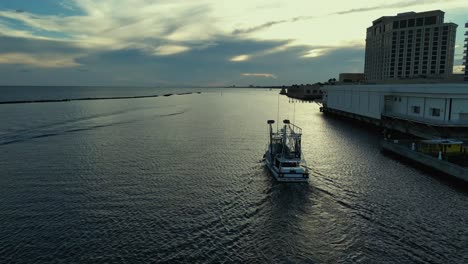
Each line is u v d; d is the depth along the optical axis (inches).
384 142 1914.4
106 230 914.7
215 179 1375.5
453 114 1982.0
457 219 986.1
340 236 891.4
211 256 792.3
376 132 2721.5
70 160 1681.8
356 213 1032.8
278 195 1184.8
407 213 1029.8
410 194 1190.3
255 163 1653.5
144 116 4015.8
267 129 2945.4
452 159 1439.5
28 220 971.9
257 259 782.5
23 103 5565.9
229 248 828.0
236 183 1322.6
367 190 1236.5
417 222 969.5
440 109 2055.9
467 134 1937.7
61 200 1127.0
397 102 2618.1
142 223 957.8
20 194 1182.9
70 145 2084.2
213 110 5201.8
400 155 1712.6
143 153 1866.4
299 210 1055.6
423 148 1620.3
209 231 913.5
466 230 920.3
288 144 1531.7
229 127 3070.9
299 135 1498.5
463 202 1111.6
